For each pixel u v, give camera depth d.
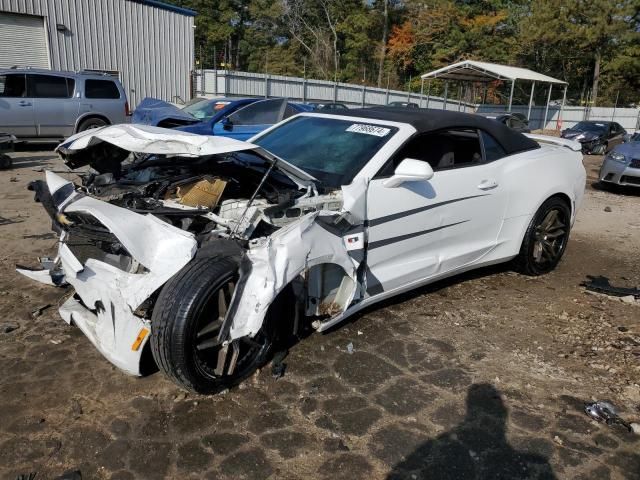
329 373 3.26
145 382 3.08
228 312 2.71
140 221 2.81
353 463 2.52
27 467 2.42
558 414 2.95
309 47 50.47
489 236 4.52
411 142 3.89
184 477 2.39
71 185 3.64
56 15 17.16
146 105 12.06
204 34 49.16
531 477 2.47
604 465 2.57
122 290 2.76
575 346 3.77
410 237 3.82
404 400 3.02
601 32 37.53
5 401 2.87
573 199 5.12
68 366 3.22
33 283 4.43
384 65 46.44
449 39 44.84
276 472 2.45
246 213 3.07
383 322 3.98
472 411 2.95
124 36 18.81
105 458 2.49
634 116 34.66
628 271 5.55
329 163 3.76
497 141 4.59
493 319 4.14
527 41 40.88
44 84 12.60
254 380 3.15
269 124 10.56
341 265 3.22
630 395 3.17
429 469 2.49
